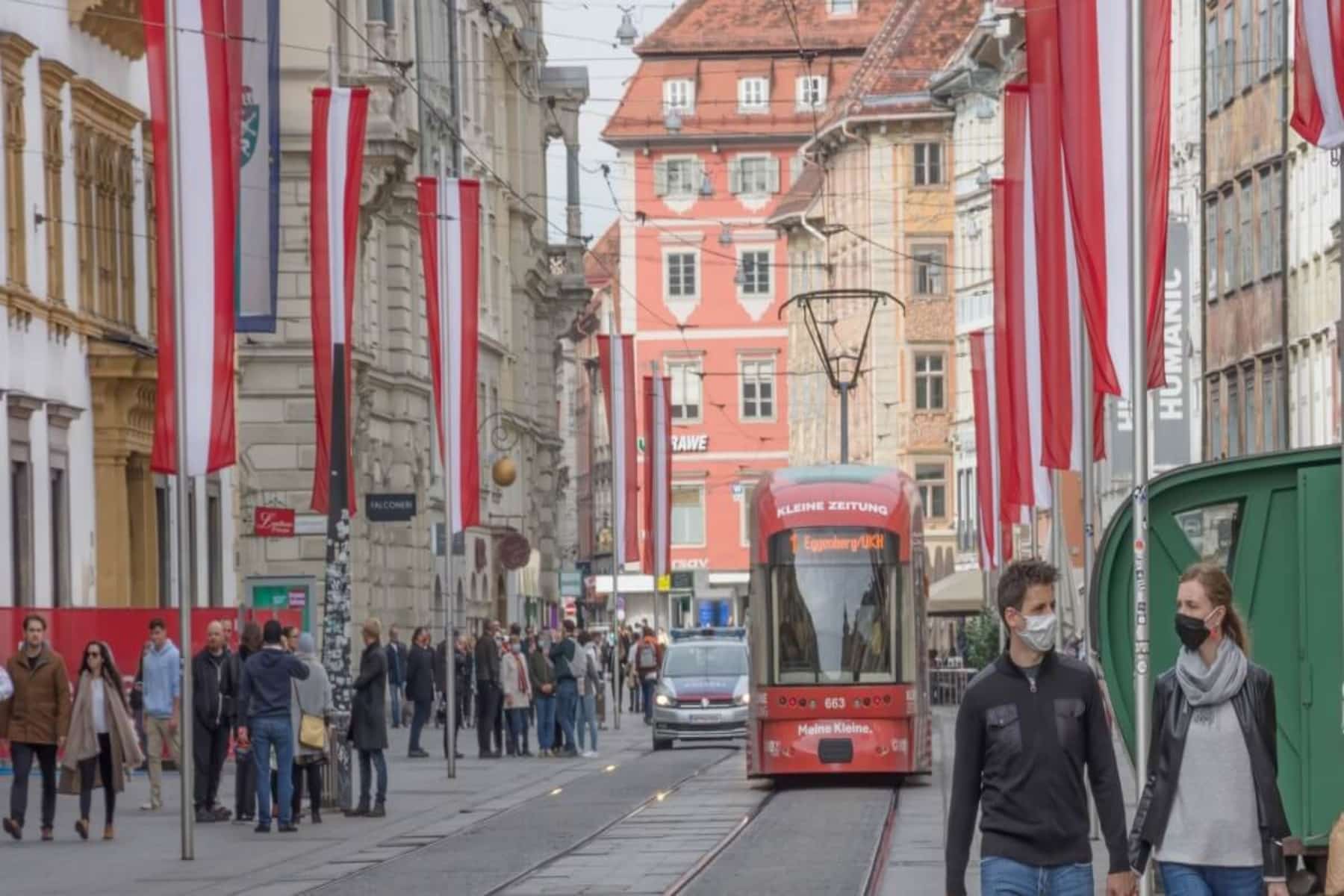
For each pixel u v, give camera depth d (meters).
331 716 38.97
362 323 72.31
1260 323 79.38
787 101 171.12
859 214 140.88
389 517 51.41
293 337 67.25
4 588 46.72
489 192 96.06
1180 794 14.28
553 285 115.00
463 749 61.59
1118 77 27.39
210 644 38.41
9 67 48.03
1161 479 22.12
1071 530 68.25
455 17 86.69
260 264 44.81
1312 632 21.72
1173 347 72.75
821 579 44.38
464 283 48.09
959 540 126.62
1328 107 24.00
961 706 14.05
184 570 31.78
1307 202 73.31
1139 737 21.61
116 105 54.88
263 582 61.00
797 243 162.75
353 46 70.81
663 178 172.25
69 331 51.44
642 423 173.38
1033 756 13.85
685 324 172.25
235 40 34.09
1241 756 14.21
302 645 36.22
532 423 107.00
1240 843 14.20
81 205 53.16
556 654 57.50
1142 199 24.34
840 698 43.84
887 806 39.81
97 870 30.30
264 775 35.72
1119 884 13.91
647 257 172.38
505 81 103.00
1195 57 88.25
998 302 45.72
